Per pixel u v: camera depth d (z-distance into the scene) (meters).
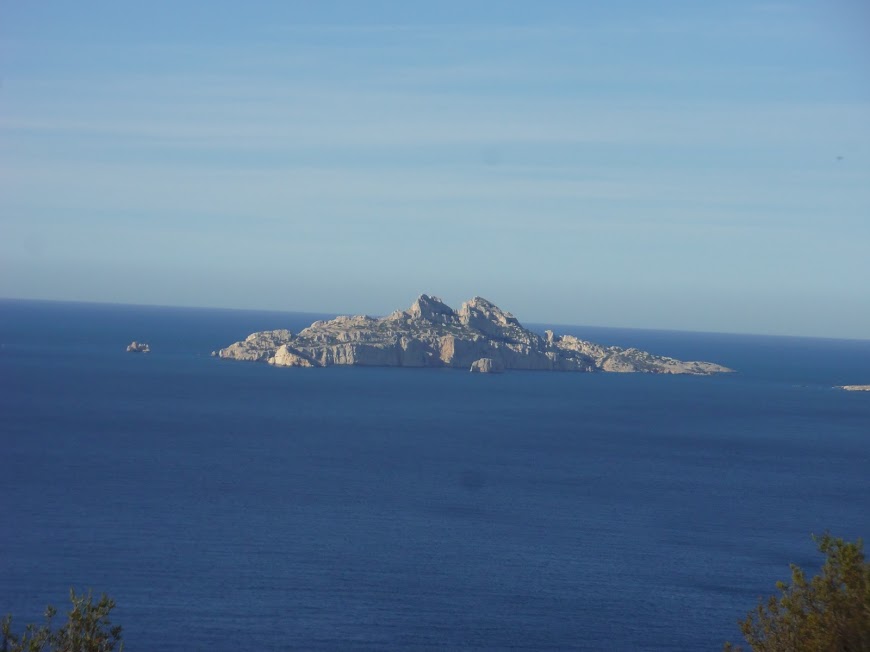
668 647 76.62
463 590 89.81
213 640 74.12
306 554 101.00
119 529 109.00
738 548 112.25
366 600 85.69
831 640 23.11
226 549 101.88
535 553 105.44
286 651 72.69
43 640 25.03
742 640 78.00
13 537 102.75
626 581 95.25
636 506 137.88
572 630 79.69
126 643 72.38
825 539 25.00
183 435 198.62
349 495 137.38
